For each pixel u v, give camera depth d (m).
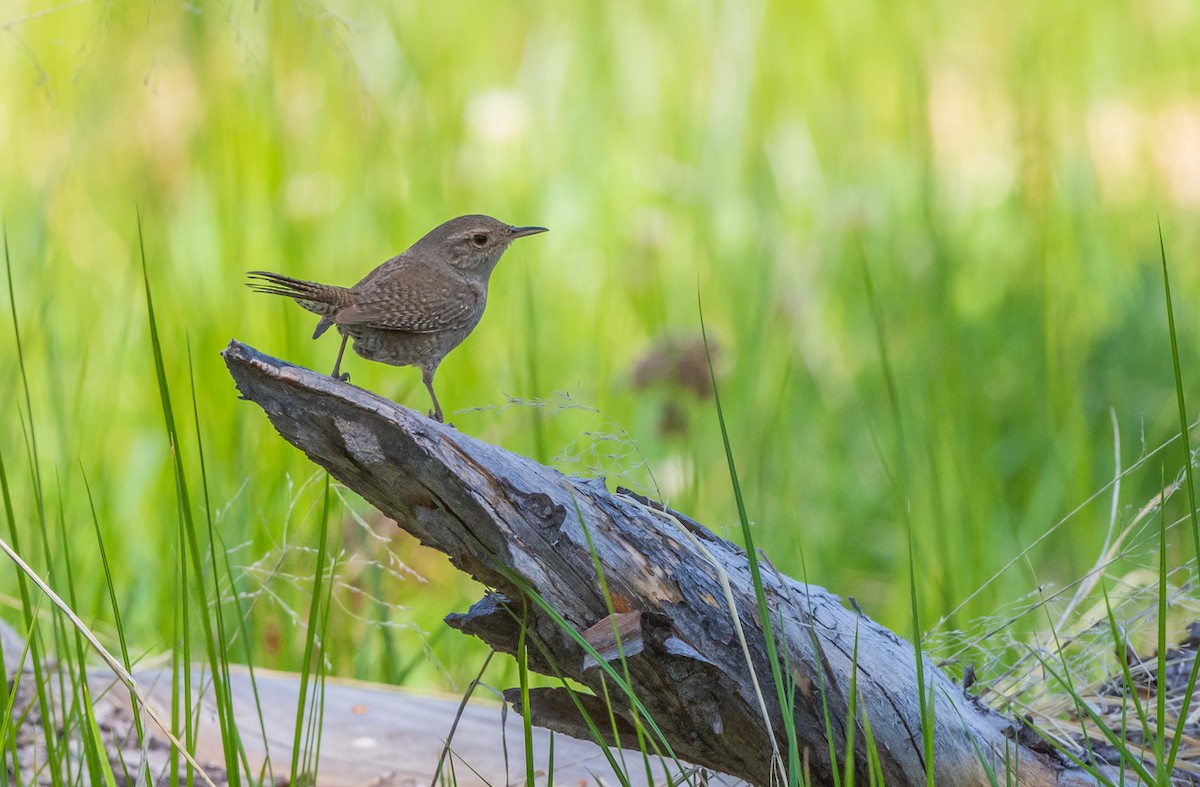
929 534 9.78
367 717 7.23
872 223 13.93
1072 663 6.32
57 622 6.25
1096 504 10.35
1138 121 15.42
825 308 13.08
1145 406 12.09
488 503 4.46
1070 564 9.66
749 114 15.76
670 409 10.28
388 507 4.66
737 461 10.46
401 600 8.91
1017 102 14.50
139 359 11.59
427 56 15.30
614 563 4.66
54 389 9.60
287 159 13.92
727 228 14.24
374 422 4.30
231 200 13.09
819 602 5.19
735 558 5.11
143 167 13.70
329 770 6.66
